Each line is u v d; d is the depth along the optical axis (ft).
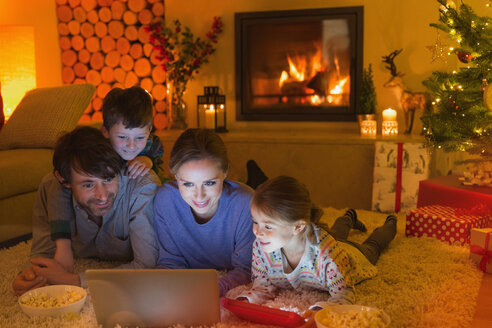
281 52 11.59
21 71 12.39
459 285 5.56
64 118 8.89
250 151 10.54
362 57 11.12
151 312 4.58
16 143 8.97
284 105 11.68
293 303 5.00
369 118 10.51
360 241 7.41
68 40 13.41
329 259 4.88
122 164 5.74
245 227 5.52
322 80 11.43
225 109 11.72
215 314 4.56
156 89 12.74
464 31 8.11
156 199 5.69
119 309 4.58
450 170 9.96
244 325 4.63
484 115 8.22
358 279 5.49
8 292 5.46
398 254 6.72
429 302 5.06
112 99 5.71
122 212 5.87
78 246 6.40
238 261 5.64
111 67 13.05
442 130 8.56
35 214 5.92
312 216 5.00
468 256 6.56
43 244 5.84
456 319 4.68
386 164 9.51
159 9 12.48
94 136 5.27
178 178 4.96
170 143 10.93
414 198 9.38
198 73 12.22
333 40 11.27
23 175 7.84
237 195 5.50
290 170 10.39
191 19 12.16
